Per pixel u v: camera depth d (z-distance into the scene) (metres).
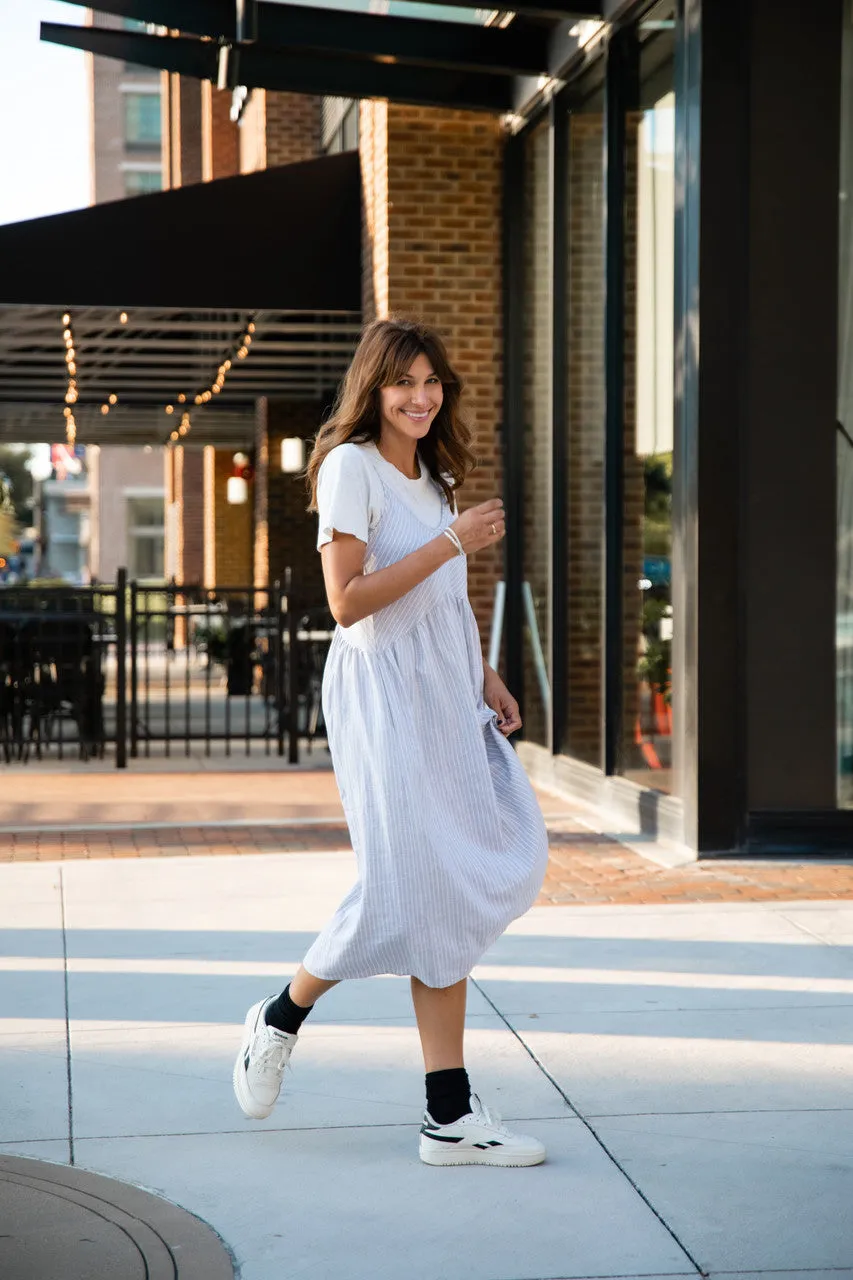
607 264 7.97
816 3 6.51
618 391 7.99
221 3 8.25
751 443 6.59
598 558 8.30
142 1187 3.11
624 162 7.89
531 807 3.33
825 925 5.35
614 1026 4.18
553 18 8.19
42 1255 2.78
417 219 9.96
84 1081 3.75
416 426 3.24
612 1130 3.41
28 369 15.26
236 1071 3.39
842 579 6.68
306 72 9.12
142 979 4.70
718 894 5.88
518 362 10.01
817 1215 2.96
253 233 10.94
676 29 6.81
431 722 3.21
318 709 12.79
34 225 10.71
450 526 3.11
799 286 6.58
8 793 9.16
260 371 15.32
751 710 6.65
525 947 5.06
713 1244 2.83
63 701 11.53
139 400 17.86
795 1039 4.06
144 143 40.16
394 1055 3.94
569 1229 2.90
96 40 9.03
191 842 7.29
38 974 4.75
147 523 45.62
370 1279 2.70
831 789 6.70
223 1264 2.74
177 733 13.09
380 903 3.15
